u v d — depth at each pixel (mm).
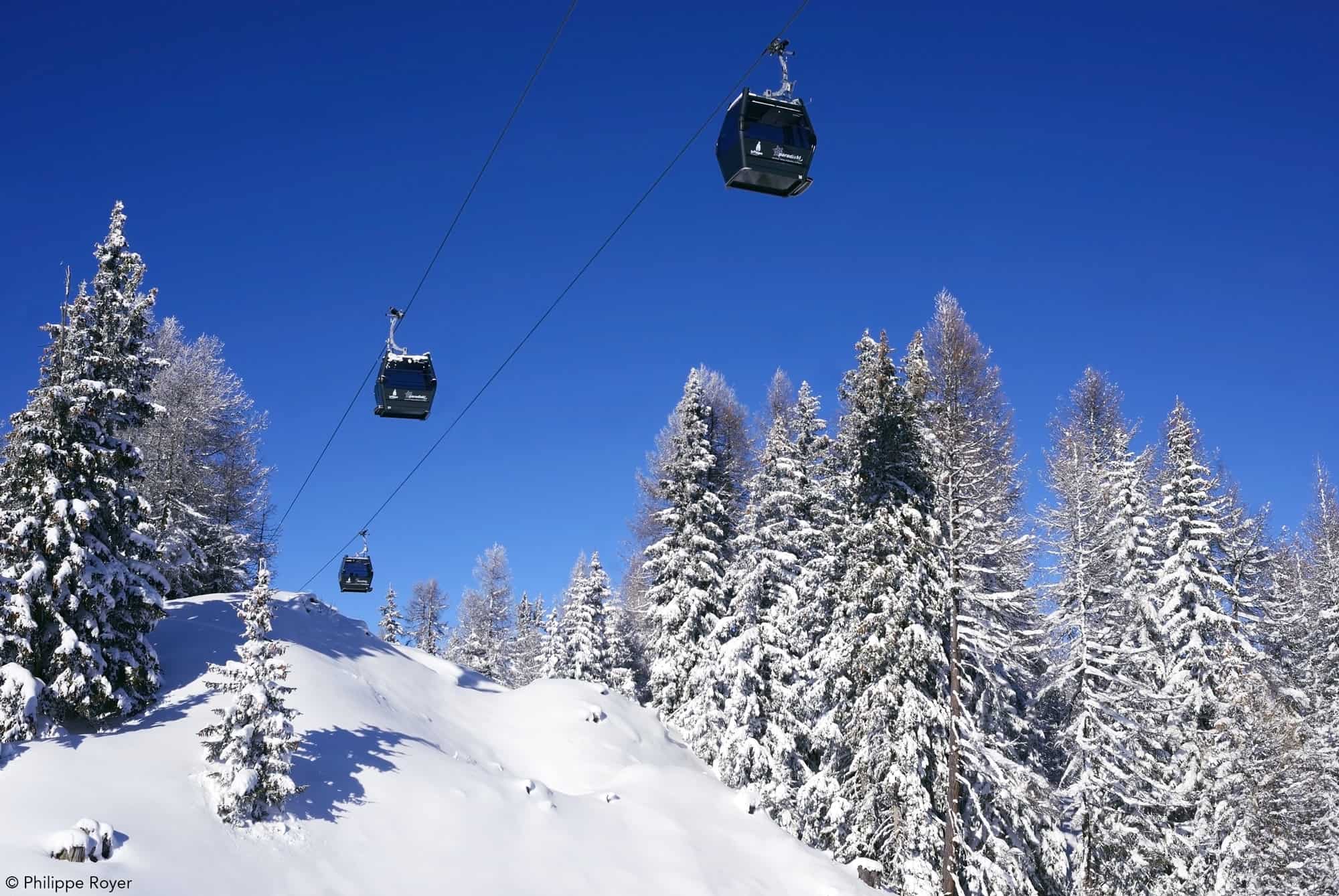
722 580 41844
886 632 27984
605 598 57156
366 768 26562
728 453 49188
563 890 24281
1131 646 37594
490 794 27578
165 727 24609
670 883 26375
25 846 17297
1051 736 37156
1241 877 30328
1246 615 38375
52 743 22156
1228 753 31828
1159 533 39469
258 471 46562
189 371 42500
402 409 23719
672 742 39969
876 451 30031
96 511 24609
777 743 35500
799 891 28172
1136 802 31078
